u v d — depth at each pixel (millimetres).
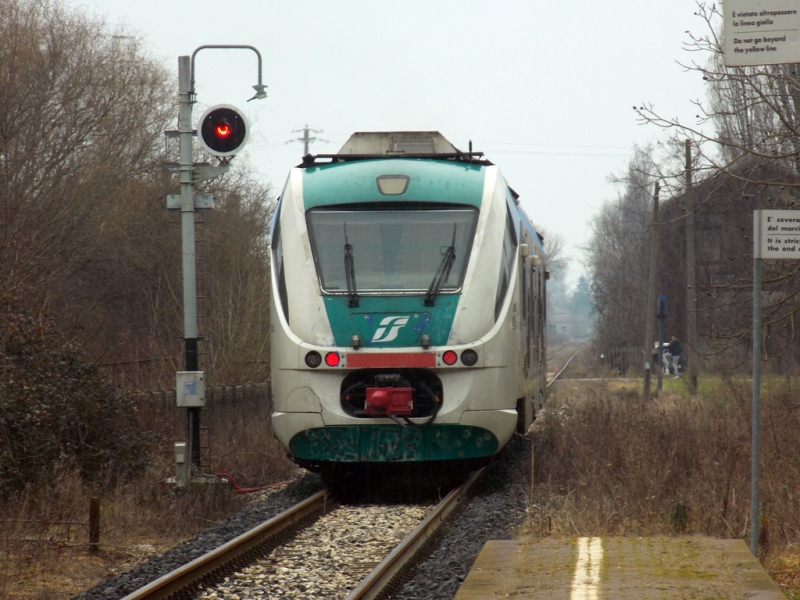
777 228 28625
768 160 44875
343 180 45812
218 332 88188
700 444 49219
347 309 42906
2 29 83000
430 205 45062
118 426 48938
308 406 42625
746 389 67062
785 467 42000
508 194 49094
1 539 32469
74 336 53219
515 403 45344
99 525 34562
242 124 48562
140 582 28469
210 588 27734
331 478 46188
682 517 32688
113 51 96688
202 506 42500
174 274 100875
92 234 88312
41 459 40875
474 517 37844
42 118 85875
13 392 40906
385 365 42094
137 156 101438
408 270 43656
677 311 157750
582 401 88938
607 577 22312
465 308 42969
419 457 42750
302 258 44094
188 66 48719
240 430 60938
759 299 28672
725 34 27688
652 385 136500
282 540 34438
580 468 46875
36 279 68188
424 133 50469
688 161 45625
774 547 30766
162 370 80875
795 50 27359
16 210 75250
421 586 27156
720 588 21016
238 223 101875
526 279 52156
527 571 23375
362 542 34406
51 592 28922
